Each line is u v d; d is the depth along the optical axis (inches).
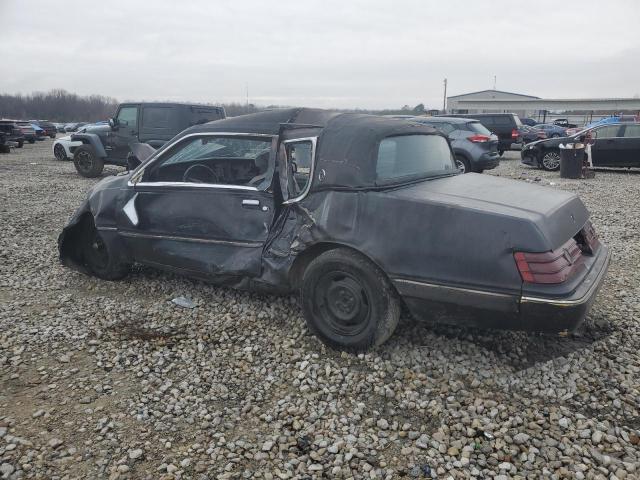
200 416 122.2
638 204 398.3
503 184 162.4
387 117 171.5
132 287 203.6
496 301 124.9
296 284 162.6
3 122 1024.2
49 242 271.0
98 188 205.3
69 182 513.7
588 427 116.1
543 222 125.0
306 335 160.4
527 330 126.6
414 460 107.6
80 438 114.0
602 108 2743.6
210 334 163.0
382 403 127.0
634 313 174.4
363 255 141.6
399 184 149.7
